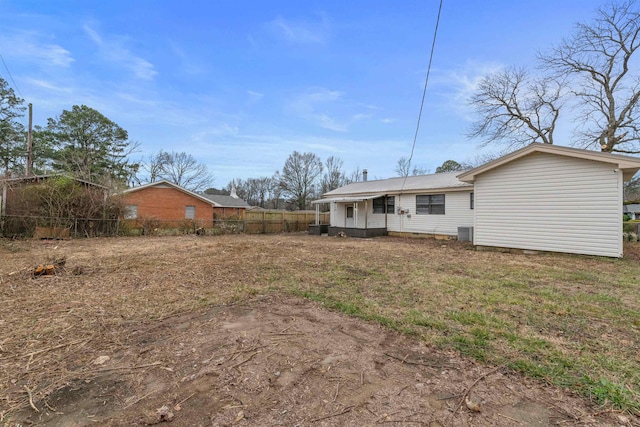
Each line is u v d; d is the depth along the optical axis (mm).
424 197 13875
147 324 3000
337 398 1754
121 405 1692
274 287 4500
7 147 21625
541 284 4707
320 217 21266
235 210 31594
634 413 1621
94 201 12305
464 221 12562
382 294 4117
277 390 1833
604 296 4008
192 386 1880
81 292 4195
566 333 2766
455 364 2178
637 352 2373
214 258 7270
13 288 4332
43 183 11656
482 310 3422
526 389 1861
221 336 2658
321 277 5195
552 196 8000
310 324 2969
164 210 20859
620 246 7035
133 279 5000
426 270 5855
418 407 1669
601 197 7285
